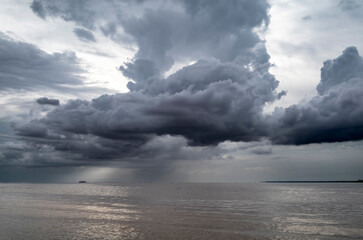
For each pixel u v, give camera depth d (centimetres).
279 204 5256
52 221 3225
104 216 3638
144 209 4422
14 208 4409
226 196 7594
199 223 3136
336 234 2639
